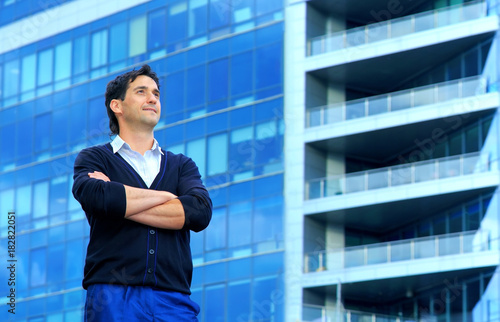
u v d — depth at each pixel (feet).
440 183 127.85
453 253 124.67
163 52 136.36
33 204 141.59
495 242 122.52
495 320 120.78
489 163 126.11
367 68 136.98
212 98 132.46
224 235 127.85
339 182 132.05
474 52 130.52
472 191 126.21
